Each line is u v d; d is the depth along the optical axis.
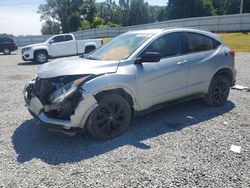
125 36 6.00
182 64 5.65
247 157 4.19
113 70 4.82
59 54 20.42
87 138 4.89
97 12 86.25
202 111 6.27
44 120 4.62
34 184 3.56
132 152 4.35
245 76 10.53
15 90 9.16
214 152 4.34
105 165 3.98
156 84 5.29
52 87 4.59
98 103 4.60
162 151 4.37
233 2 69.25
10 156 4.31
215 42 6.50
